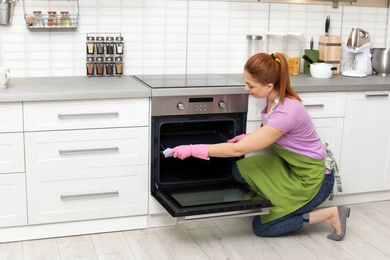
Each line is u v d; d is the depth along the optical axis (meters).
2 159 2.78
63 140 2.85
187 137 3.32
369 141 3.55
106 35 3.46
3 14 3.18
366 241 3.07
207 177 3.22
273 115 2.83
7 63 3.30
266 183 3.05
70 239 2.98
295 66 3.79
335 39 3.88
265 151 3.31
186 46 3.65
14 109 2.73
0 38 3.25
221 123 3.38
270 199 3.01
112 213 3.04
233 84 3.17
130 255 2.80
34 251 2.82
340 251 2.93
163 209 3.13
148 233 3.09
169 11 3.56
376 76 3.89
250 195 2.95
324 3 3.93
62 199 2.92
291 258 2.83
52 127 2.82
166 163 3.45
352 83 3.43
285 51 3.89
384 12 4.13
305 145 2.95
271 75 2.78
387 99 3.53
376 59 3.93
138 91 2.89
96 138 2.91
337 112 3.40
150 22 3.53
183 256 2.81
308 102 3.32
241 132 3.21
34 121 2.78
